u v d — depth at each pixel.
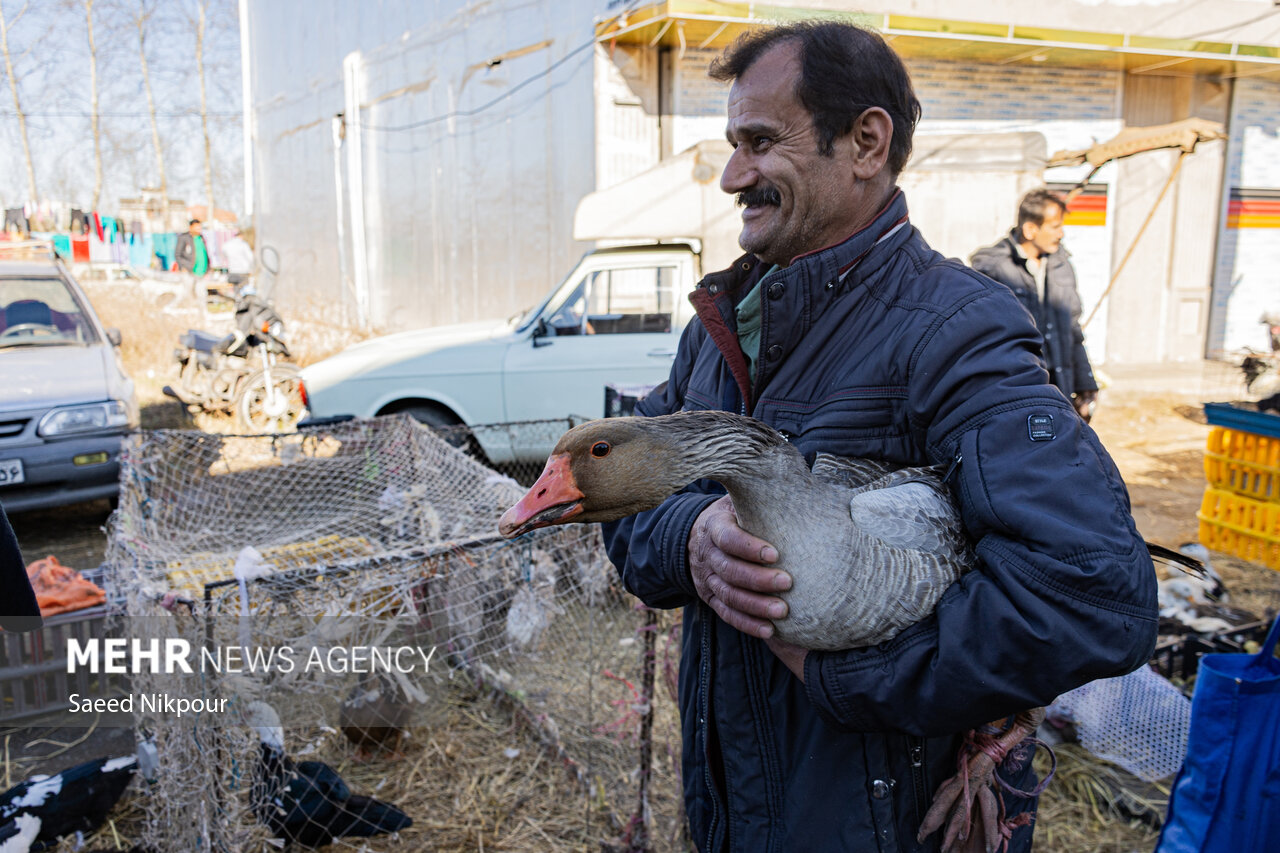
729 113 1.54
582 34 8.77
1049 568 1.17
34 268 6.88
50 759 3.49
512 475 5.60
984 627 1.21
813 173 1.46
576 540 3.09
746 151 1.52
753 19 7.69
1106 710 3.12
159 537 3.52
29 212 17.27
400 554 2.58
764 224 1.52
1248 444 4.46
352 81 13.19
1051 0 8.97
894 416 1.43
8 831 2.77
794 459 1.33
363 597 2.56
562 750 3.29
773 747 1.53
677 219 6.43
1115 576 1.17
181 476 3.93
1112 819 3.01
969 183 8.23
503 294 10.58
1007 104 10.36
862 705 1.31
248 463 4.68
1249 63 10.16
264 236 17.47
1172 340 11.78
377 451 4.28
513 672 3.59
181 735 2.37
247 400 8.59
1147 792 3.10
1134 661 1.20
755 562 1.33
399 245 12.80
